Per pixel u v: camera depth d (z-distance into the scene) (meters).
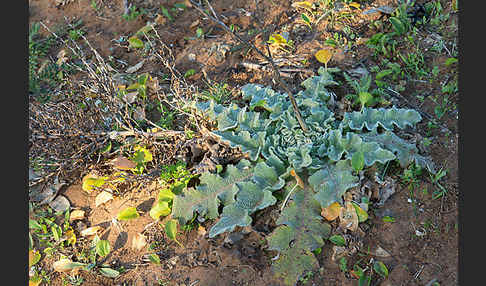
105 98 1.03
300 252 0.82
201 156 1.00
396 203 0.87
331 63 1.11
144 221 0.93
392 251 0.82
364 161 0.87
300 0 1.28
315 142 0.93
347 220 0.84
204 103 1.04
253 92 1.05
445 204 0.86
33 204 0.99
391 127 0.95
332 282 0.80
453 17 1.14
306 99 0.98
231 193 0.91
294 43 1.18
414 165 0.90
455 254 0.80
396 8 1.17
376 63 1.10
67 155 1.01
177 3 1.37
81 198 0.99
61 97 1.17
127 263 0.88
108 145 1.03
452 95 1.01
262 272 0.82
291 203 0.87
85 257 0.90
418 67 1.07
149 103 1.13
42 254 0.92
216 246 0.87
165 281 0.84
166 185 0.97
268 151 0.94
